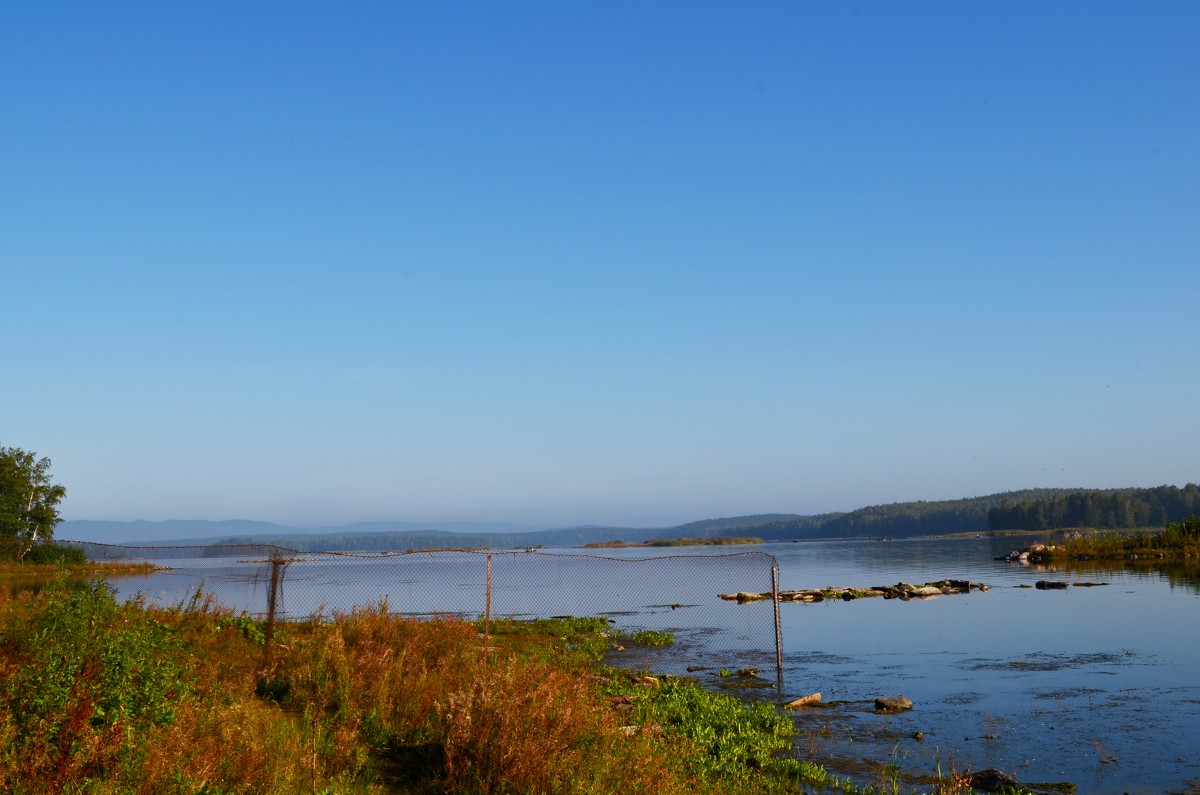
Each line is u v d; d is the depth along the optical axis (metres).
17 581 26.14
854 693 19.34
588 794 9.57
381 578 66.38
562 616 36.69
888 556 100.12
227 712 10.47
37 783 7.31
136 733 8.74
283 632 17.88
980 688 19.56
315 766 9.35
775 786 12.18
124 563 41.09
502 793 9.62
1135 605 35.16
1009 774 13.01
